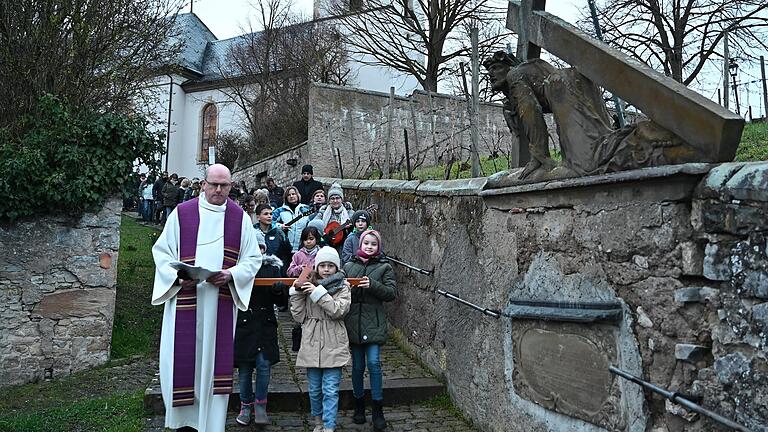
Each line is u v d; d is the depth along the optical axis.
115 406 5.59
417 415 5.37
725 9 15.01
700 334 2.89
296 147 17.55
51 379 7.53
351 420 5.24
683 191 2.93
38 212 7.63
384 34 22.67
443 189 5.93
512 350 4.43
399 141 16.17
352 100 16.38
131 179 8.12
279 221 8.88
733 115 2.81
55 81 8.42
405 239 7.15
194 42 36.75
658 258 3.10
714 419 2.67
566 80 3.86
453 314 5.57
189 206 4.51
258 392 5.00
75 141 7.80
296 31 27.72
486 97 16.98
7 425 5.21
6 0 8.05
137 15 9.49
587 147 3.66
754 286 2.56
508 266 4.55
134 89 9.75
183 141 34.81
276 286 4.86
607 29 15.70
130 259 12.87
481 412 4.92
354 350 5.16
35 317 7.57
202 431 4.25
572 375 3.74
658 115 3.16
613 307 3.39
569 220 3.83
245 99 29.83
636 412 3.24
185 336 4.32
